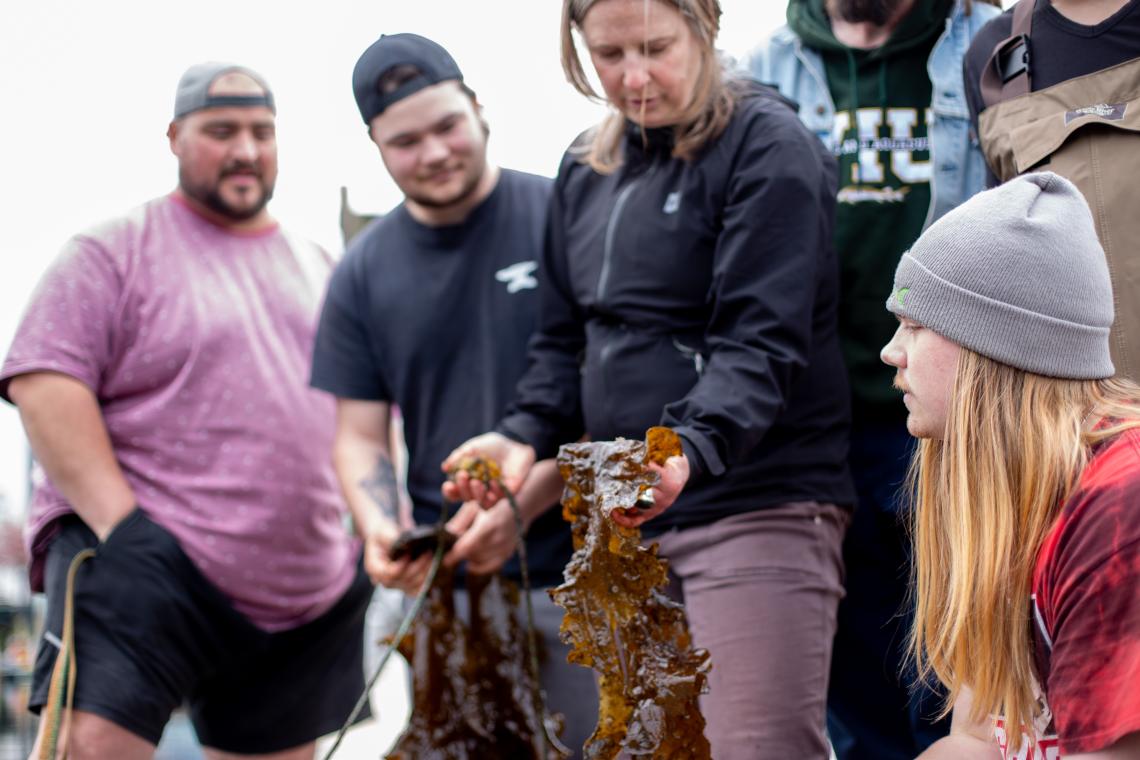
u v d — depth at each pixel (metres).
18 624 7.64
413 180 3.17
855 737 3.00
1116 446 1.67
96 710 3.12
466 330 3.28
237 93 3.42
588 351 2.78
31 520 3.36
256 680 3.53
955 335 1.76
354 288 3.39
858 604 2.96
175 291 3.42
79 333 3.30
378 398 3.40
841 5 2.97
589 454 2.19
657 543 2.13
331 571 3.59
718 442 2.34
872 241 2.89
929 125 2.92
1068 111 2.34
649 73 2.54
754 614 2.54
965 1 2.95
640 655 2.11
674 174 2.66
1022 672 1.75
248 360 3.46
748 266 2.50
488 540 2.96
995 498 1.73
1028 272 1.71
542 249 3.01
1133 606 1.58
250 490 3.41
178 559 3.30
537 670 2.82
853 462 2.93
